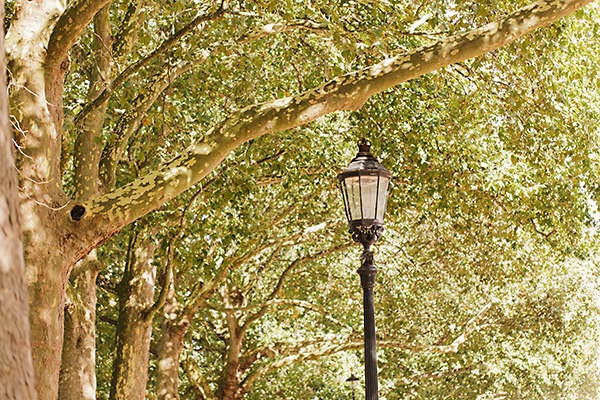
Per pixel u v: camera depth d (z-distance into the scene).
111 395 10.48
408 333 19.12
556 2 5.36
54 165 5.11
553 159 10.66
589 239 12.56
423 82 10.73
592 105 11.89
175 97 10.59
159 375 13.79
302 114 5.26
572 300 19.61
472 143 11.95
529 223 12.73
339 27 7.48
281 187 15.49
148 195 5.00
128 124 9.02
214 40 9.03
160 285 15.05
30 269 4.67
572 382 21.94
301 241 14.97
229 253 14.11
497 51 9.59
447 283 17.62
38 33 5.26
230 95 10.80
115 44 8.96
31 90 5.08
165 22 9.34
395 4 9.77
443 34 9.62
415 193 11.79
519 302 19.52
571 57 10.85
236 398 15.69
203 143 5.20
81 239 4.92
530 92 10.50
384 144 11.10
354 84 5.35
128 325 10.72
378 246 16.09
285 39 9.50
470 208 12.48
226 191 10.20
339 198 14.63
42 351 4.64
